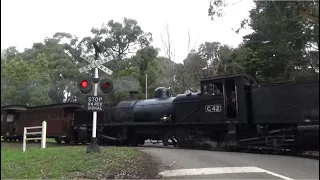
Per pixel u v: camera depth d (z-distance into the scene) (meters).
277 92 13.33
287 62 24.34
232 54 32.25
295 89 12.80
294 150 13.00
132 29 57.44
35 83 45.38
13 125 30.25
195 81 35.41
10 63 45.78
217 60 34.12
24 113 29.22
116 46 57.78
